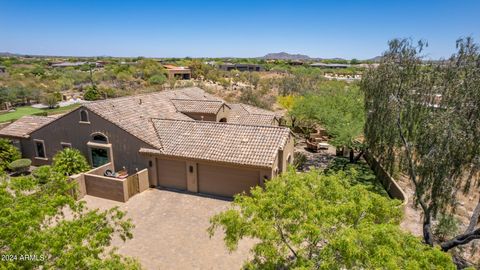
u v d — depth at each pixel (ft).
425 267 22.97
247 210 28.86
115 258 25.07
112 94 203.82
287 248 28.40
